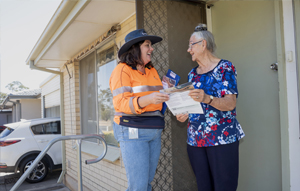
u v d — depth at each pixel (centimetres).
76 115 597
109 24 375
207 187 199
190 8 266
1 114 2627
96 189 473
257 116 254
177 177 244
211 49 201
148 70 191
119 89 170
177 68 250
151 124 174
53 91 1088
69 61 612
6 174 857
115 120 181
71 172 616
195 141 198
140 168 170
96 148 494
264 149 247
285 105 219
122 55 184
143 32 189
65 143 671
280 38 223
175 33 253
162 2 249
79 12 319
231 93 179
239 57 272
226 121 187
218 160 187
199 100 160
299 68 214
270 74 241
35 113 1772
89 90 548
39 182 701
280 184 233
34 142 707
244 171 267
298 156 213
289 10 220
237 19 273
